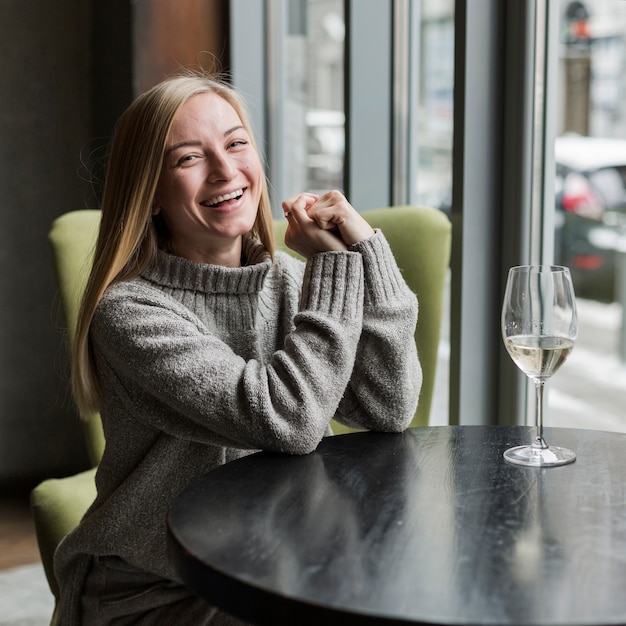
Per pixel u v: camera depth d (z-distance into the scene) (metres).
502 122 1.97
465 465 1.20
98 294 1.40
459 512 1.03
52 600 2.56
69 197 3.34
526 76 1.92
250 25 2.96
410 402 1.41
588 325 2.06
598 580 0.85
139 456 1.41
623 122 1.86
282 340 1.53
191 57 2.94
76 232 1.91
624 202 1.89
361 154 2.45
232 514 1.04
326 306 1.37
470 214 1.97
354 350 1.35
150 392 1.33
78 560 1.45
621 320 2.00
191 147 1.40
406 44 2.44
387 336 1.40
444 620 0.78
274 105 3.05
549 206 2.00
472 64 1.93
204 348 1.32
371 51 2.41
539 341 1.17
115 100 3.06
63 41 3.27
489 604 0.80
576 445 1.29
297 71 2.94
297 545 0.94
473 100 1.94
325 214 1.43
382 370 1.40
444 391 2.41
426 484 1.13
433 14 2.35
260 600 0.85
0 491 3.44
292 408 1.27
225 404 1.28
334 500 1.08
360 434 1.39
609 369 2.04
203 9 2.93
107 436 1.43
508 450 1.26
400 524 1.00
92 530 1.39
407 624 0.78
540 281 1.17
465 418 2.02
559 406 2.16
